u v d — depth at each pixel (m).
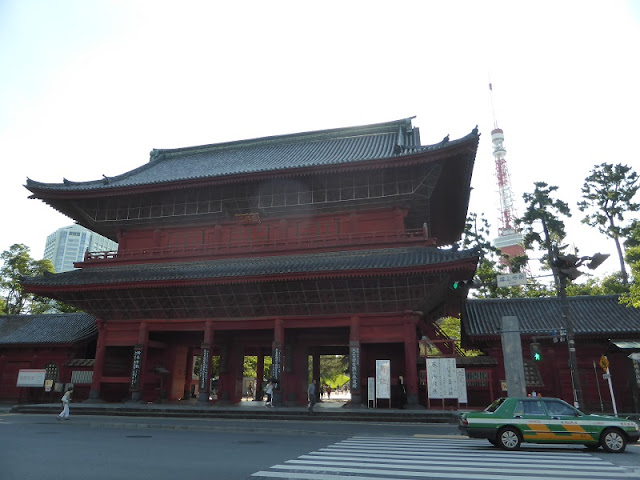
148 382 43.25
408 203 38.97
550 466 13.41
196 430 25.34
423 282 33.91
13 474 11.68
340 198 39.66
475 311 41.28
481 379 35.53
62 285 38.41
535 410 17.89
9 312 69.19
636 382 33.72
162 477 11.41
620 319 37.00
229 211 41.94
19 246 70.06
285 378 41.03
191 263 40.50
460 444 19.11
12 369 46.50
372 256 36.97
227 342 44.12
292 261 38.28
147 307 39.31
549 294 62.50
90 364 43.50
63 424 27.23
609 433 17.11
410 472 12.25
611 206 61.44
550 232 59.88
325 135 52.97
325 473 12.05
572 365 24.50
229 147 55.72
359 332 35.66
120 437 20.97
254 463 13.72
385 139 49.16
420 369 37.34
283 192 40.72
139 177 48.53
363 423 28.78
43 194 42.53
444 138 35.25
